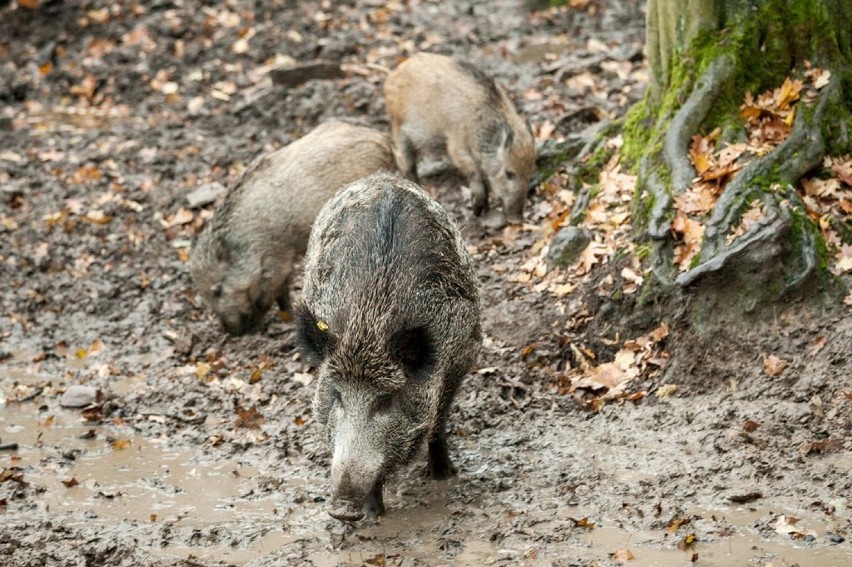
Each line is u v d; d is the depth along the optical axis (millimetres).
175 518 9906
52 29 24047
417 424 8969
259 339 13672
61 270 15695
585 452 10375
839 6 12555
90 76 22188
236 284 13602
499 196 15227
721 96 12594
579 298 12438
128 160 18500
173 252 15914
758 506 9133
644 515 9164
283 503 10070
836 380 10422
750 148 12172
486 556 8828
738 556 8438
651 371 11445
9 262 15828
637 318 11828
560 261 13094
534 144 15227
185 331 14039
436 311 9070
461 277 9578
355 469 8578
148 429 11836
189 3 24344
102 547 9430
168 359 13453
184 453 11281
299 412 11781
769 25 12617
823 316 10969
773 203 11391
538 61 20234
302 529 9570
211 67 21719
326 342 8812
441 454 10086
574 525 9102
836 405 10203
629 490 9586
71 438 11727
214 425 11789
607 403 11188
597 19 21984
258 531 9555
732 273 11219
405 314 8812
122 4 24453
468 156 15445
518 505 9594
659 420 10711
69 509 10203
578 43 20969
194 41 22922
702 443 10188
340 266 9203
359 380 8703
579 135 16078
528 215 15305
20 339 14281
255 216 13570
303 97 19609
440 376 9172
